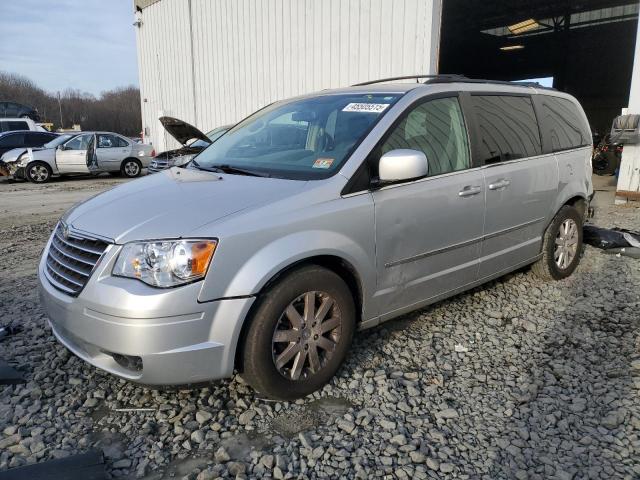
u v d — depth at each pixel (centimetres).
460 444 265
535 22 2095
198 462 252
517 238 438
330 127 360
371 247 320
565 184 482
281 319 287
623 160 891
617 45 2416
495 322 409
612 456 254
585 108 2609
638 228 710
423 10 970
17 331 392
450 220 366
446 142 376
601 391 309
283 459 251
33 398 304
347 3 1102
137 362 266
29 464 248
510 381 323
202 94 1577
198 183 328
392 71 1041
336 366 315
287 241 282
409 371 336
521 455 256
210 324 264
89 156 1580
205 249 262
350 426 274
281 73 1289
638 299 451
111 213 297
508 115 436
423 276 359
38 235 751
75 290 277
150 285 258
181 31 1606
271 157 361
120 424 281
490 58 2733
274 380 286
